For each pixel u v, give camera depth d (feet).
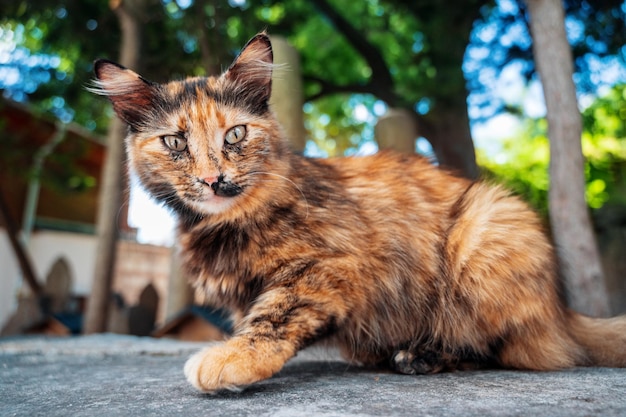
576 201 1.83
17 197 4.83
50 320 3.05
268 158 1.21
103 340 2.22
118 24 3.43
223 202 1.14
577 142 1.84
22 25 3.59
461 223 1.25
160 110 1.22
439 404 0.81
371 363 1.28
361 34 4.09
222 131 1.19
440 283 1.22
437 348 1.22
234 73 1.26
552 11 1.89
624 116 4.78
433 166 1.45
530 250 1.21
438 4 3.24
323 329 1.05
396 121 2.39
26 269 3.86
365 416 0.74
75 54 3.86
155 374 1.22
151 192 1.24
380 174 1.34
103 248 2.60
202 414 0.78
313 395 0.89
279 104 2.12
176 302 2.57
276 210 1.13
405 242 1.21
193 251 1.22
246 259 1.12
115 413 0.81
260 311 1.03
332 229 1.12
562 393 0.87
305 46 4.61
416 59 3.65
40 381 1.13
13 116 4.52
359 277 1.11
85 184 4.56
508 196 1.32
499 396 0.86
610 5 3.18
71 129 4.50
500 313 1.18
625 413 0.74
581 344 1.28
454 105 3.43
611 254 3.40
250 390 0.95
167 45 3.36
